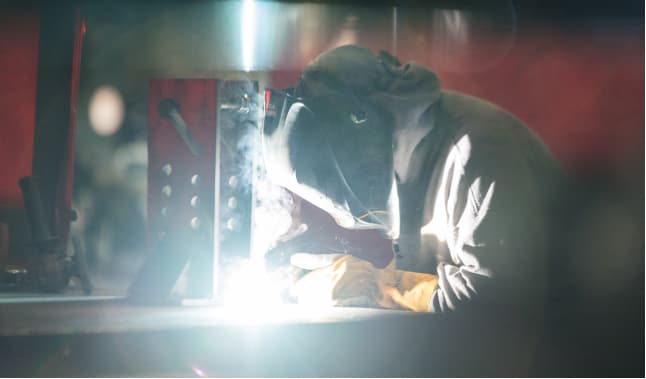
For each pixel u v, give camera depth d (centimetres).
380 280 417
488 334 320
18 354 255
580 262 440
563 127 684
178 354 262
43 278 541
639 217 634
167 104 401
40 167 636
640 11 682
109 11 798
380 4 726
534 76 691
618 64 686
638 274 547
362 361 264
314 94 420
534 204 404
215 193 402
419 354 278
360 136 413
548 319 372
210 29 780
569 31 692
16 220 749
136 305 402
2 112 773
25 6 767
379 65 434
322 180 406
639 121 675
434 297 394
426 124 429
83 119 817
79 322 305
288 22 752
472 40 702
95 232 816
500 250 389
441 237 426
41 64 660
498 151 409
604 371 264
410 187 434
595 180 667
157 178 411
